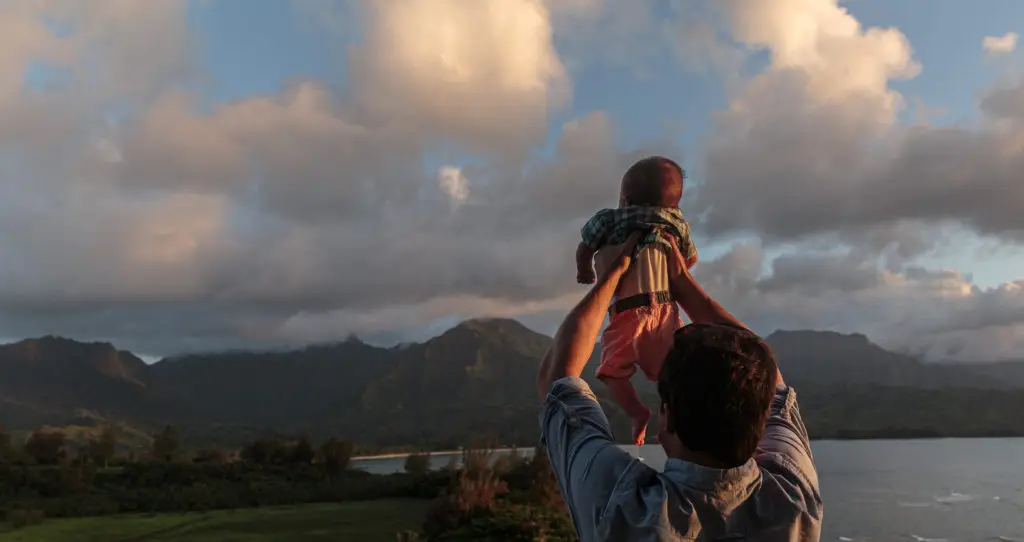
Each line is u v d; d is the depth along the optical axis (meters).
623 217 2.44
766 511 1.65
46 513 61.28
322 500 67.62
